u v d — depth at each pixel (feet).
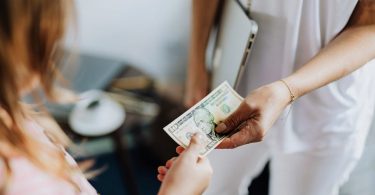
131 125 5.98
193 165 2.93
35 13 2.26
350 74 3.70
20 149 2.34
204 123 3.46
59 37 2.51
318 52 3.59
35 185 2.27
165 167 3.23
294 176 4.69
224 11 4.30
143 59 7.57
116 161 6.96
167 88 7.23
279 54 3.81
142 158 6.93
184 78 7.65
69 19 2.50
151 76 6.99
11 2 2.15
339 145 4.21
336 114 3.97
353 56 3.45
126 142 6.86
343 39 3.51
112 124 5.73
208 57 5.11
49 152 2.53
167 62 7.69
